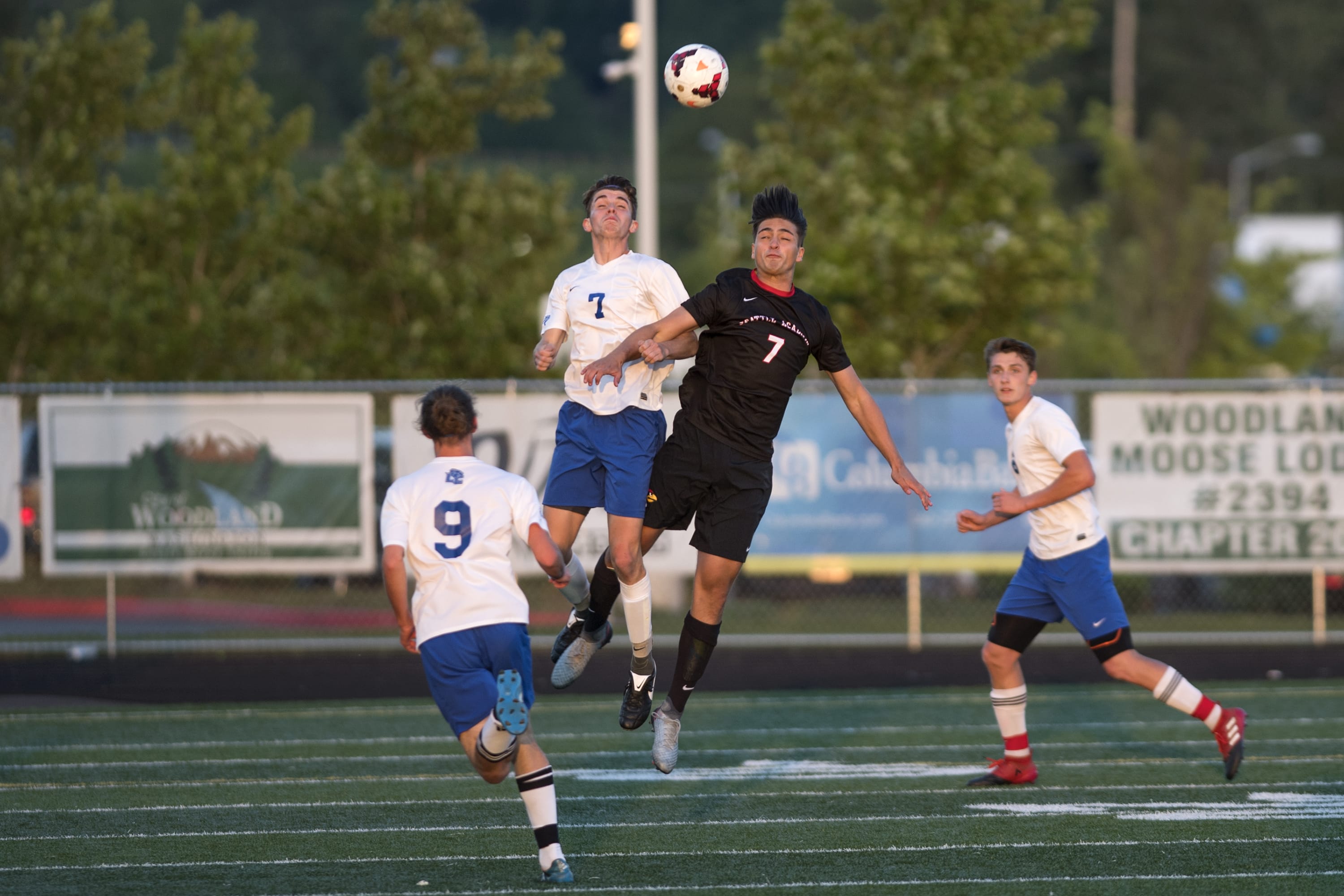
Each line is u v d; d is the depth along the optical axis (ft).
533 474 162.81
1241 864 79.15
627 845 84.23
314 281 235.81
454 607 71.05
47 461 159.84
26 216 216.74
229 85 230.07
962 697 141.79
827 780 103.65
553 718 130.72
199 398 160.86
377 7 234.79
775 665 160.15
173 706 138.62
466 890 74.59
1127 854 81.46
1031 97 235.40
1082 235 234.38
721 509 79.05
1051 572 96.73
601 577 83.20
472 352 213.46
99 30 231.50
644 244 206.08
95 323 214.90
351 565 161.58
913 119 233.55
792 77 253.03
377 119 232.73
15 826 90.38
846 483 165.07
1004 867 78.84
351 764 111.24
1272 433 163.32
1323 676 151.33
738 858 81.10
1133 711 133.59
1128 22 623.36
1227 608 192.54
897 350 217.97
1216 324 320.29
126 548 160.66
